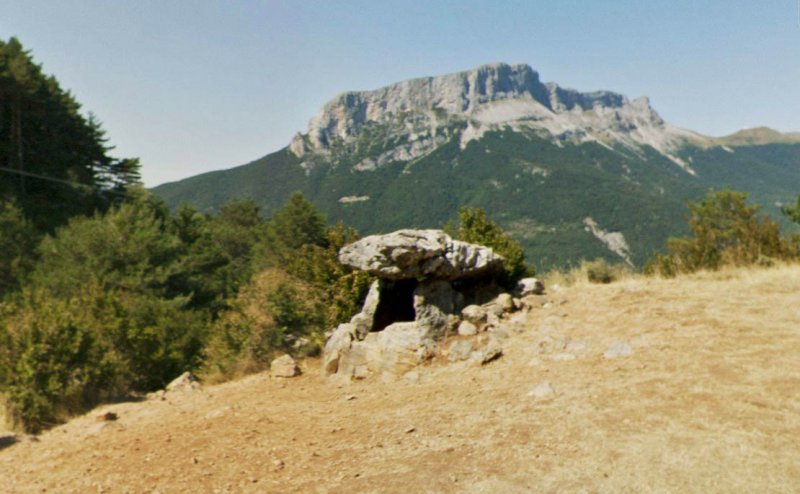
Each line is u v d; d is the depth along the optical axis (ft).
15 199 121.90
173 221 125.59
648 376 19.85
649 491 12.21
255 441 19.65
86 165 176.55
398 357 27.91
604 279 41.78
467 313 29.68
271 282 40.70
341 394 26.09
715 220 78.13
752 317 24.82
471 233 43.42
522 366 24.21
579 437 15.53
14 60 148.46
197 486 15.85
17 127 149.69
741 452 13.38
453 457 15.55
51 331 30.27
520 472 13.96
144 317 47.24
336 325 38.86
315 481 15.29
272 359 36.94
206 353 41.16
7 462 21.42
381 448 17.29
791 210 66.39
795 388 16.70
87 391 32.27
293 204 128.77
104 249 85.97
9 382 28.68
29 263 95.91
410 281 34.47
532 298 32.96
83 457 20.42
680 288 32.50
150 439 21.47
